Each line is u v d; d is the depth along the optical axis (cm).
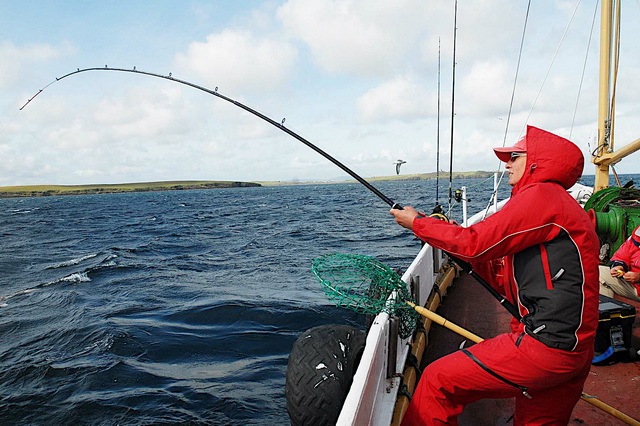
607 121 540
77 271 1319
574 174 190
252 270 1201
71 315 848
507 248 187
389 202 249
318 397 260
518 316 210
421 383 216
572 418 291
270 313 766
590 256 182
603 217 443
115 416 479
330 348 277
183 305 859
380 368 255
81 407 501
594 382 328
